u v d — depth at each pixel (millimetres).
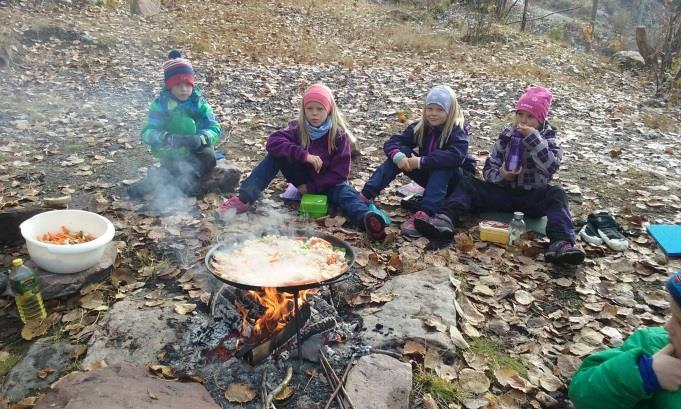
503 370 2693
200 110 4484
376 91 8359
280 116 6926
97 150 5535
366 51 11773
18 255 3525
